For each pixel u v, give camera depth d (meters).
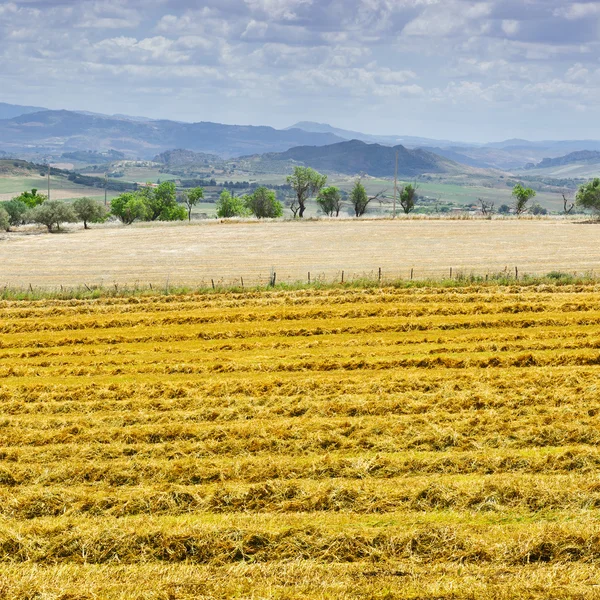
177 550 15.55
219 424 23.77
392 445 21.52
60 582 14.32
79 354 34.72
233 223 108.62
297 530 15.93
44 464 20.58
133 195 153.38
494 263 67.88
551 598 13.45
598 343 32.72
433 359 30.77
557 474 19.30
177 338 37.31
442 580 14.15
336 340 35.69
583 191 108.06
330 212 137.62
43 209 102.62
